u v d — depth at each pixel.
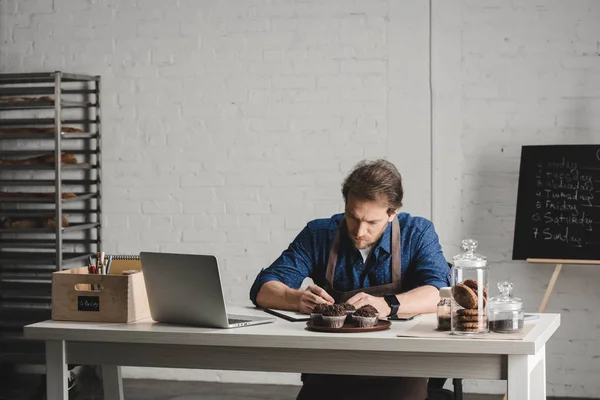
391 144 5.73
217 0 5.90
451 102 5.66
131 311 3.15
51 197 5.73
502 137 5.62
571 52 5.53
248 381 5.93
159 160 6.00
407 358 2.78
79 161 6.14
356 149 5.78
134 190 6.04
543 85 5.57
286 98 5.84
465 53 5.64
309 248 3.71
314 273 3.73
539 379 3.13
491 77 5.62
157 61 5.98
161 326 3.06
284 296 3.46
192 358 2.98
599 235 5.21
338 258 3.63
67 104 5.80
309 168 5.83
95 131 6.11
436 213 5.70
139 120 6.01
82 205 6.16
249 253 5.91
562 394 5.60
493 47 5.61
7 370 6.16
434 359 2.76
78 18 6.07
